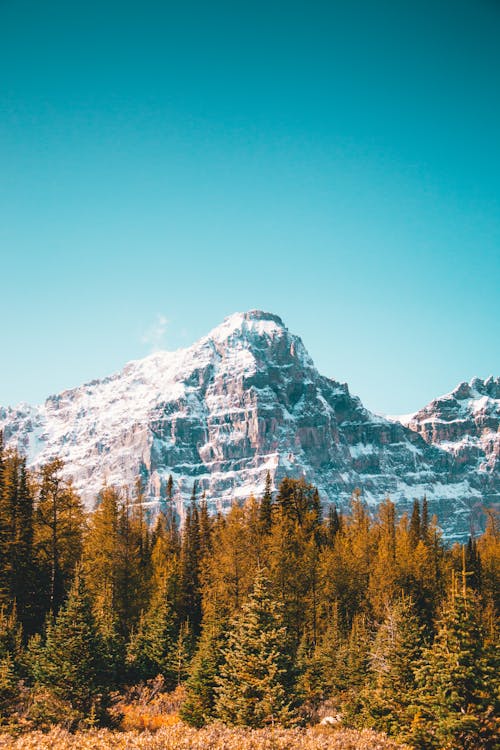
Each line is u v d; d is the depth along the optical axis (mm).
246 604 37125
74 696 32625
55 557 61375
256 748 20656
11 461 65000
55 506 63000
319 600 70062
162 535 105062
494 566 84875
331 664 49156
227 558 66625
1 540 58812
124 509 70688
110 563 64500
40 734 22156
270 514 86938
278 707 32438
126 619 63375
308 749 21250
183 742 20375
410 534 101000
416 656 33562
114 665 44531
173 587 66125
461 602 29234
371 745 22578
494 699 26766
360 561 80062
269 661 33688
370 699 33188
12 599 55625
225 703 33531
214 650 39125
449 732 26391
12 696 32188
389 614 40875
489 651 28406
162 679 46281
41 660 35062
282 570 65688
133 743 20250
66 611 35031
